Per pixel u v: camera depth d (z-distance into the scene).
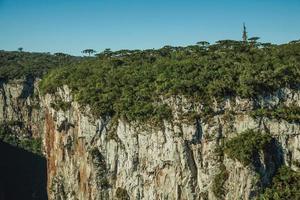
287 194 125.56
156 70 152.12
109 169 144.75
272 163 128.50
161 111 135.88
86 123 147.62
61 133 161.88
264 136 129.62
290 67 140.12
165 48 181.62
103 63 172.88
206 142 131.88
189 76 141.50
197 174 132.50
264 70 140.38
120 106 142.88
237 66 144.00
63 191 163.62
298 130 131.12
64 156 162.50
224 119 132.12
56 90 164.50
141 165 138.75
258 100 133.25
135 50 185.75
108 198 145.50
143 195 139.12
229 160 128.12
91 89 152.25
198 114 133.00
